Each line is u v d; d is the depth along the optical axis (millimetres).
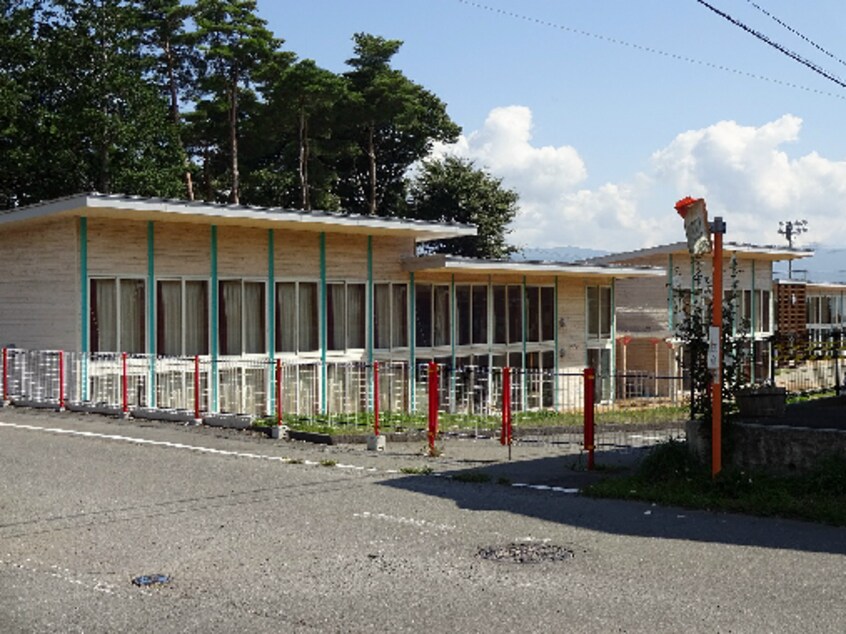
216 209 19875
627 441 16141
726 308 11375
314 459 13539
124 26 41188
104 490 10727
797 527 9008
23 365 19656
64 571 7430
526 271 27281
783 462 10547
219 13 51750
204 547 8195
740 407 11664
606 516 9562
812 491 10008
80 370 18672
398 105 55188
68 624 6164
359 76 56344
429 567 7531
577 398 30469
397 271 25797
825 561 7656
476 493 10891
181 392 20547
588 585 6984
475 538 8562
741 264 38625
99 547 8172
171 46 53250
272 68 50094
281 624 6133
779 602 6508
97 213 18844
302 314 23328
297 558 7824
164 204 19047
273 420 17359
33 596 6773
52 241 19781
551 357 30344
